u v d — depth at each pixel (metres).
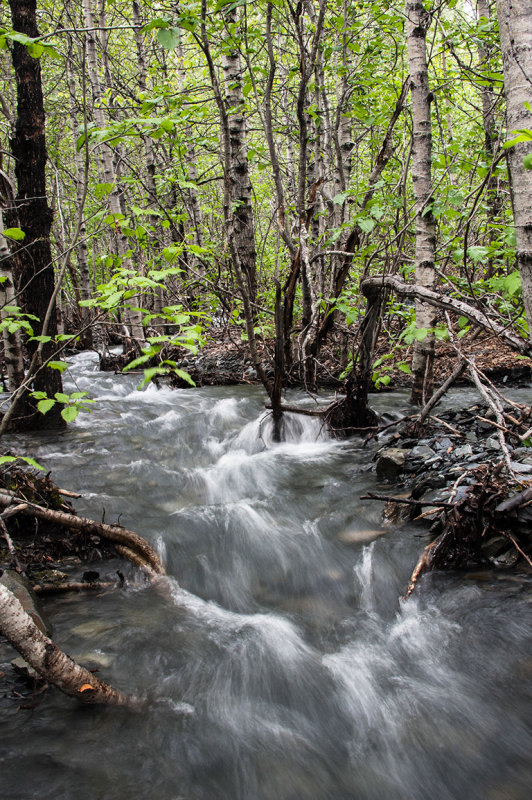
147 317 3.42
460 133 11.28
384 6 7.18
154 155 10.89
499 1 2.48
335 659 2.92
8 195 5.72
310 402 7.77
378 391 7.87
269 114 5.95
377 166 6.59
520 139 2.15
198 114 6.30
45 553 3.71
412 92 5.50
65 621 3.10
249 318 5.82
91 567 3.68
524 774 2.25
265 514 4.45
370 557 3.71
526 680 2.67
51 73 13.23
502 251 5.11
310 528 4.22
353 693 2.70
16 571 3.39
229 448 6.28
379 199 5.95
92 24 9.44
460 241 5.83
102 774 2.17
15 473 4.16
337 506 4.51
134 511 4.58
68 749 2.26
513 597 3.17
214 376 9.83
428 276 5.70
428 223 5.58
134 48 14.95
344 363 8.42
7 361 6.43
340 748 2.41
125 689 2.61
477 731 2.45
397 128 8.81
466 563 3.56
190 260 11.27
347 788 2.21
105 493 4.93
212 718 2.50
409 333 4.69
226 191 5.53
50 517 3.79
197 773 2.22
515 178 2.51
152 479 5.30
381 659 2.92
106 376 10.54
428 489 4.20
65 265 3.82
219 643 3.00
